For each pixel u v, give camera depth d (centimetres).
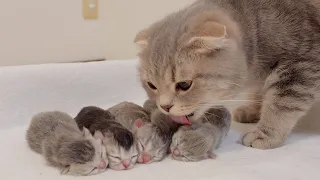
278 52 50
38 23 78
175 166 44
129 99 68
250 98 55
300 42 50
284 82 50
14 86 59
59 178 41
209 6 49
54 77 62
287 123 50
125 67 67
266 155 47
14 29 76
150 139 45
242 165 44
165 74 44
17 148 49
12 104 59
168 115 46
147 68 46
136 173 42
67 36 81
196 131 45
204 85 44
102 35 85
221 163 45
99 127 45
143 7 89
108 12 85
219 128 49
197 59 43
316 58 51
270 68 52
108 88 67
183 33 44
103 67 66
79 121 48
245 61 47
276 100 50
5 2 74
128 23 88
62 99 63
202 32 43
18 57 77
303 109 51
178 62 43
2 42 75
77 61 84
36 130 48
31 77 60
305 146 50
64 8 80
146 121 49
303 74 50
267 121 51
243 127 59
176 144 45
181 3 91
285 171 43
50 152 44
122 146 43
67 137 43
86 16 82
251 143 50
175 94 44
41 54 80
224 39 43
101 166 42
